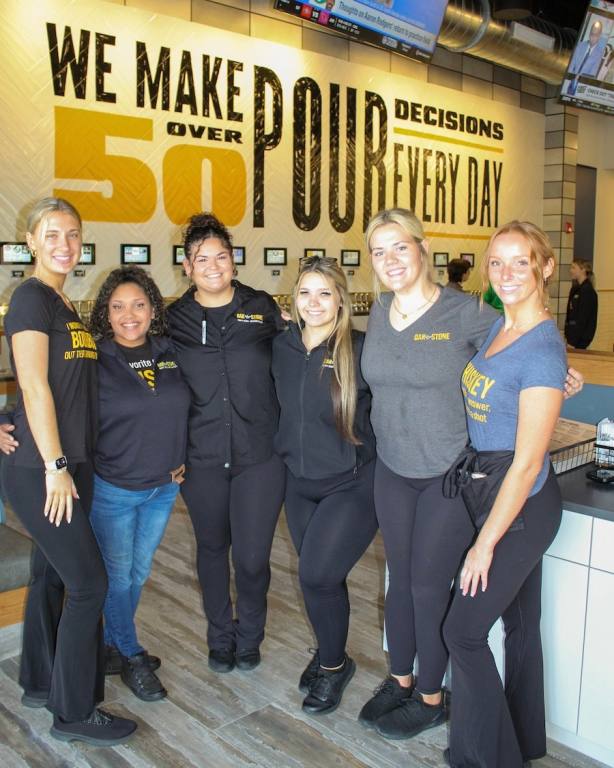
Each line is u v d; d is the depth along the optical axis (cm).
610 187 1216
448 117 931
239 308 269
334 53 786
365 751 239
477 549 196
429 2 658
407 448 229
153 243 653
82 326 238
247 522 273
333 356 246
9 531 316
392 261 222
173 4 648
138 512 269
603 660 226
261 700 269
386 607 252
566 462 258
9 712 262
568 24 1056
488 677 205
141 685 269
